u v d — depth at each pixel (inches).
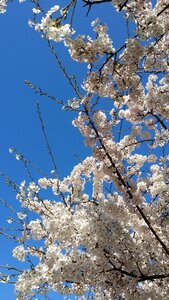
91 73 234.5
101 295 244.7
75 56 214.4
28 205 261.7
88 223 228.2
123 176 251.8
